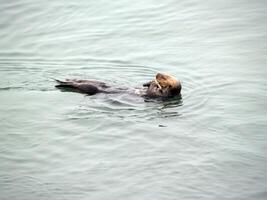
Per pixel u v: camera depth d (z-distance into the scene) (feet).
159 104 147.84
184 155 123.54
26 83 164.66
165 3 216.95
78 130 135.54
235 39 189.67
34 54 186.70
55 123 139.33
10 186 114.83
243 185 112.68
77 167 120.67
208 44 187.42
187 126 135.95
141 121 138.72
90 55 183.52
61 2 219.41
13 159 124.57
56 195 111.45
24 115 144.05
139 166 120.06
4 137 133.59
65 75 170.30
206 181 114.32
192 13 208.74
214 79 163.63
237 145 127.13
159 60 177.68
